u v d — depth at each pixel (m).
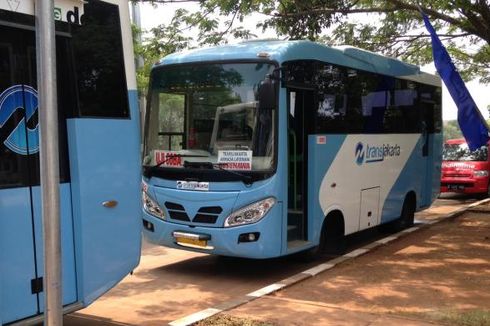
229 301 6.41
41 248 4.42
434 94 12.77
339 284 7.21
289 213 7.99
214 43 11.18
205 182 7.53
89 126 4.77
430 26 9.61
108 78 4.97
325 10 10.80
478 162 18.80
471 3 10.46
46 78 2.91
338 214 8.85
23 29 4.34
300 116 8.12
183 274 8.13
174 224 7.75
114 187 4.99
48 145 2.94
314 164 8.09
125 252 5.09
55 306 3.00
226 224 7.38
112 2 5.04
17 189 4.26
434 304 6.37
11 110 4.27
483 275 7.73
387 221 10.52
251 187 7.30
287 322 5.62
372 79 9.88
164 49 11.30
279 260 8.82
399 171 10.95
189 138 7.83
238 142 7.46
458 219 13.12
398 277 7.60
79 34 4.74
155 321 6.03
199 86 7.85
